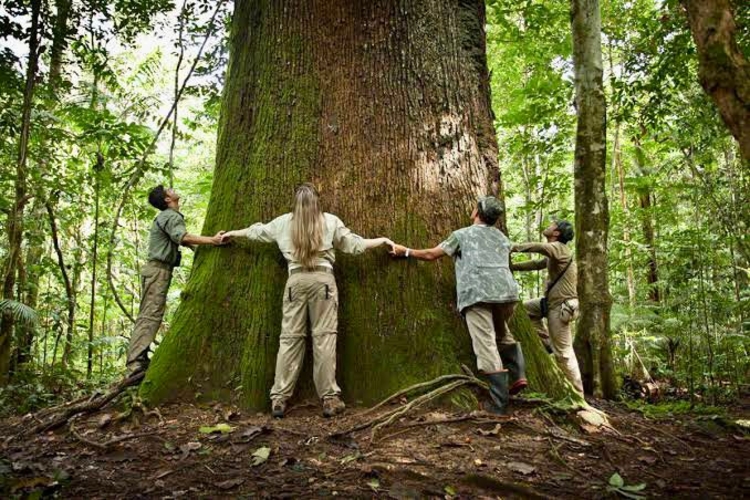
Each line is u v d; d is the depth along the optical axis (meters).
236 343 4.04
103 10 6.96
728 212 7.45
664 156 10.45
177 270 10.84
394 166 4.30
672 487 2.74
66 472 2.77
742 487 2.77
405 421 3.45
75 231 9.01
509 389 3.85
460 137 4.47
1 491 2.51
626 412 4.80
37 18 6.02
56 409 4.08
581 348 5.96
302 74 4.49
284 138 4.39
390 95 4.41
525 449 3.15
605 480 2.79
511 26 9.32
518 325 4.27
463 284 3.82
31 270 7.41
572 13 6.34
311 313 3.79
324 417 3.64
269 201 4.28
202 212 14.35
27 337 6.93
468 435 3.30
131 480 2.71
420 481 2.64
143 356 4.88
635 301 9.24
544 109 8.64
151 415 3.69
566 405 3.76
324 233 3.84
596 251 6.00
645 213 9.77
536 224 12.91
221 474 2.76
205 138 14.23
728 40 2.09
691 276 7.28
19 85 6.31
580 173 6.16
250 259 4.20
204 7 7.30
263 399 3.85
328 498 2.44
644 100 9.62
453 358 3.93
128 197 8.49
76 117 7.59
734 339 6.26
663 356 7.83
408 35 4.54
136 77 10.70
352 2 4.57
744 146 2.01
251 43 4.78
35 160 7.00
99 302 9.55
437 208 4.27
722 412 4.66
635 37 8.76
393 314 4.04
